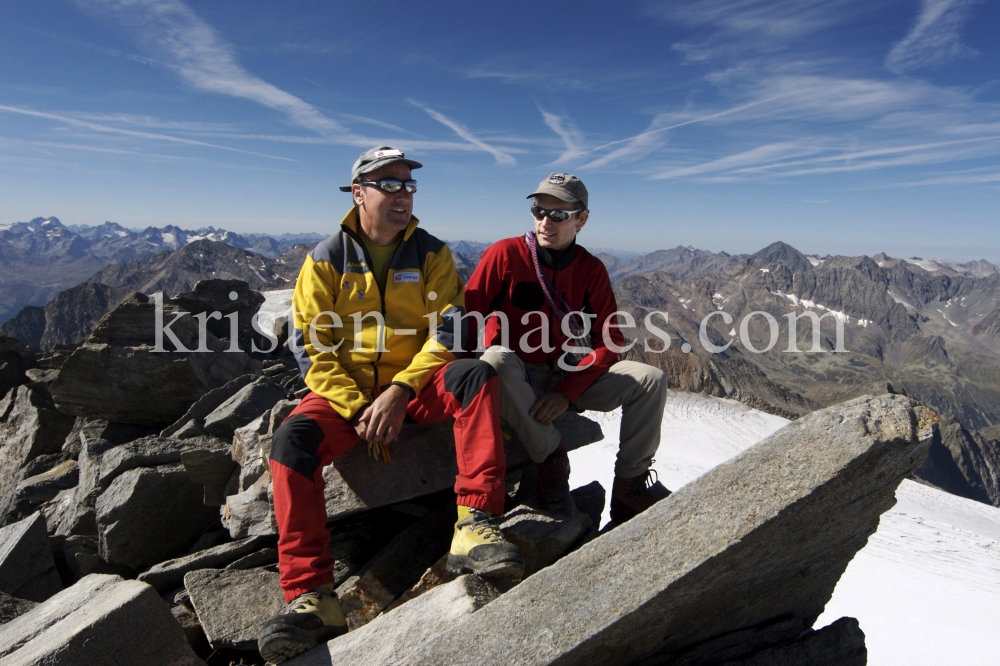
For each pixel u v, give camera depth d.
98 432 6.79
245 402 5.61
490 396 2.96
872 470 1.94
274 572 3.41
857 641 2.63
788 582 2.58
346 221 3.36
